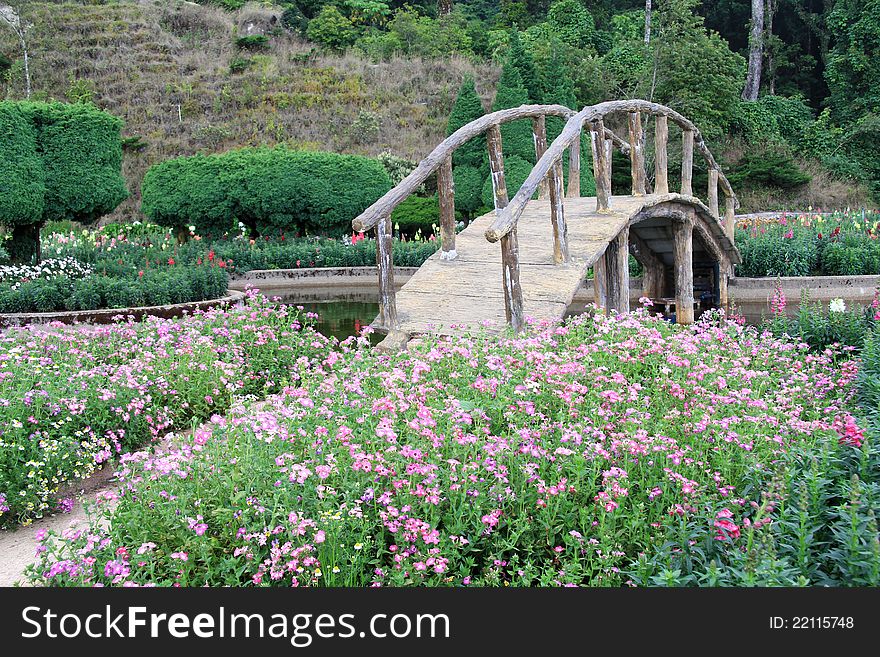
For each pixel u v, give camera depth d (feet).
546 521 11.76
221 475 12.39
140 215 81.87
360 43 113.91
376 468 11.93
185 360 22.41
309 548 10.71
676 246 37.52
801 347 21.18
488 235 22.63
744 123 100.68
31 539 15.55
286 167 66.18
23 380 17.97
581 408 14.99
